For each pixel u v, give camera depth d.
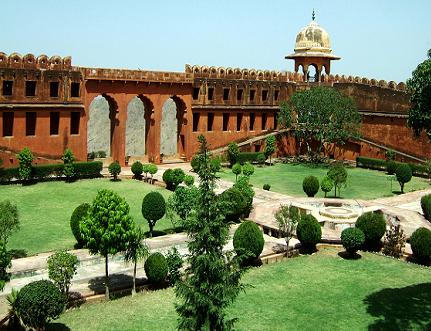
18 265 24.03
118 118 49.34
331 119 54.75
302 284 23.11
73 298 20.69
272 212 34.12
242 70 58.12
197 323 14.82
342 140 56.47
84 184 41.53
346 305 20.84
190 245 15.05
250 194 33.81
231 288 14.97
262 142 58.59
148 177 44.09
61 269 19.84
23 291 17.27
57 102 44.88
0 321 18.50
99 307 20.30
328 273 24.58
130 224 20.89
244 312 20.12
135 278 22.50
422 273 24.73
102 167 45.19
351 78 64.50
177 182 40.03
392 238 27.77
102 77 47.25
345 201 37.28
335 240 28.72
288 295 21.84
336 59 65.38
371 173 52.50
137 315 19.56
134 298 21.23
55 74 44.50
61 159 45.34
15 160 42.25
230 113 57.38
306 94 55.88
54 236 28.78
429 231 26.08
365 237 27.88
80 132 46.84
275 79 61.16
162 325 18.72
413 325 19.03
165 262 22.34
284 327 18.91
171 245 27.50
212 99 55.84
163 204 29.44
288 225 27.30
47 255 25.66
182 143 55.16
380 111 57.97
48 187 39.84
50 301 17.19
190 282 15.09
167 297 21.34
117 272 24.11
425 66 19.88
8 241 27.73
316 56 63.66
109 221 20.31
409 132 55.56
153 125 52.00
